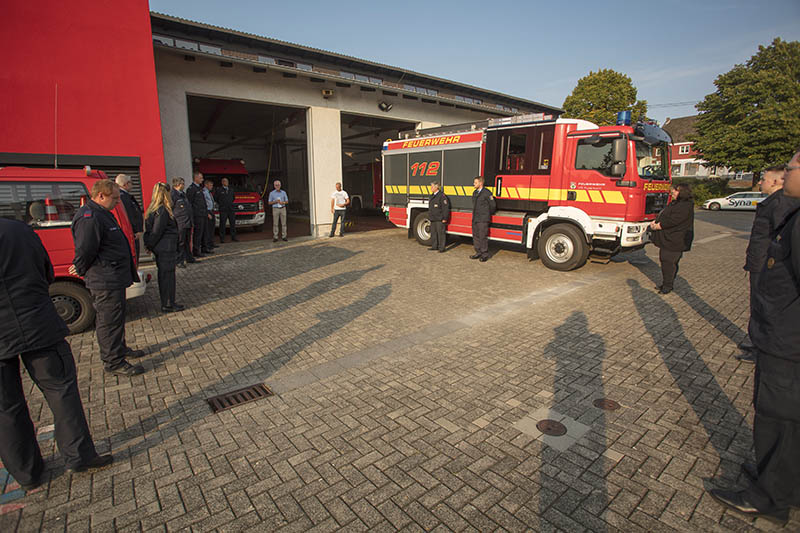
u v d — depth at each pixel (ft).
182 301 21.48
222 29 33.40
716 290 22.74
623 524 7.29
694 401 11.34
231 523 7.42
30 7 24.44
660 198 27.09
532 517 7.45
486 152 30.73
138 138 28.25
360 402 11.52
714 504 7.73
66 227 16.48
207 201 34.22
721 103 95.25
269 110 52.54
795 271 6.38
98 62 26.66
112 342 13.00
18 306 7.74
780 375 6.79
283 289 23.61
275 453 9.39
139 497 8.14
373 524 7.34
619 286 23.68
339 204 42.83
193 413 11.12
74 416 8.57
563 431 10.02
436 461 9.00
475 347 15.24
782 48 90.38
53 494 8.27
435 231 34.30
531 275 26.53
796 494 7.00
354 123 60.80
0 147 24.35
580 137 25.84
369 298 21.68
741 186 104.83
